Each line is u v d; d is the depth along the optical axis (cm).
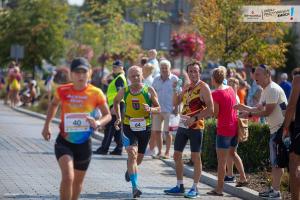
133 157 2747
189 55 7012
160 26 4738
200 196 2842
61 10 10888
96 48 10200
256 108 2695
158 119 3925
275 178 2689
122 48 7881
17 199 2533
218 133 2834
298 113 2408
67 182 1989
